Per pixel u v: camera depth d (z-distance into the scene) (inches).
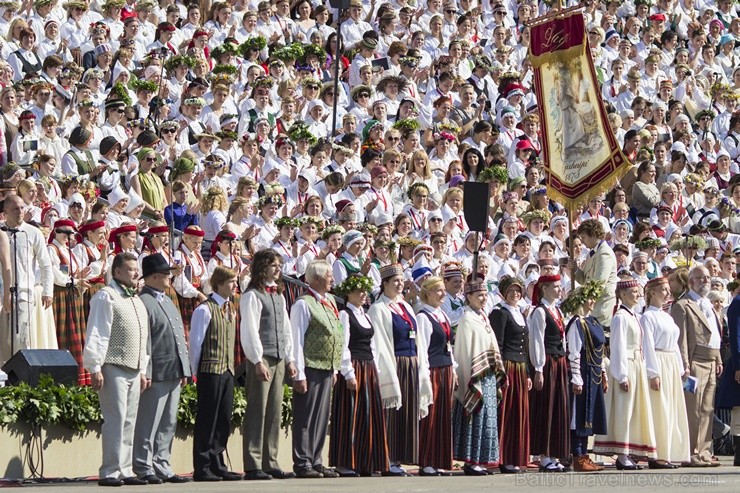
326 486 1213.7
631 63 3051.2
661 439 1590.8
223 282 1346.0
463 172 2331.4
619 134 2753.4
